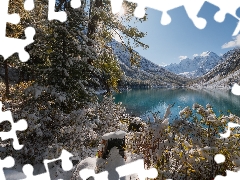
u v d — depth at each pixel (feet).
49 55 25.68
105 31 28.99
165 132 10.74
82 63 26.18
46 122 19.98
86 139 22.85
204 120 10.65
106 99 31.40
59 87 24.97
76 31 25.57
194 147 10.52
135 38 29.35
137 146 11.73
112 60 30.12
